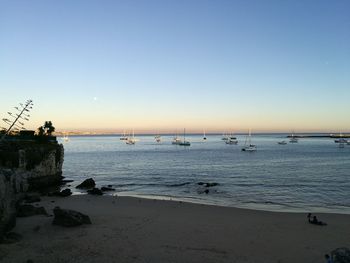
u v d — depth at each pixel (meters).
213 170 89.81
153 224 31.05
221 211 38.03
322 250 24.91
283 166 98.94
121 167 101.25
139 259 22.17
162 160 125.25
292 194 53.34
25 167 55.97
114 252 23.28
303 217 35.44
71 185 65.44
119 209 38.47
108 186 62.34
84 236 26.47
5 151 52.88
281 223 32.50
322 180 69.06
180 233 28.31
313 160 119.69
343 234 28.97
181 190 57.88
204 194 53.34
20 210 33.25
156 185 64.06
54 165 66.62
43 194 51.22
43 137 70.56
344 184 63.56
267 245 25.81
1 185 25.89
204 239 26.86
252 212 37.75
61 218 29.28
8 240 24.58
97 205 41.22
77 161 124.75
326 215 36.75
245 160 121.56
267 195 52.38
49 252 22.86
